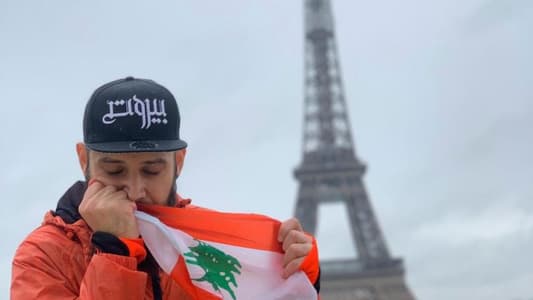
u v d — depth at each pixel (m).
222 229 11.86
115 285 10.02
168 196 11.46
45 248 10.84
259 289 11.72
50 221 11.27
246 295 11.64
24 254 10.80
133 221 10.66
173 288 11.72
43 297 10.36
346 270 191.75
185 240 11.52
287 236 11.90
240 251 11.77
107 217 10.52
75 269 10.80
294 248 11.71
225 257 11.70
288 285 11.64
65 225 11.02
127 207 10.65
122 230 10.54
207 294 11.44
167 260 11.35
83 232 10.96
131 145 10.50
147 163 10.82
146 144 10.55
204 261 11.55
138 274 10.16
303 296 11.66
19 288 10.47
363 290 190.50
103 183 10.86
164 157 10.91
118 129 10.57
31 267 10.62
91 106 10.86
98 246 10.37
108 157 10.67
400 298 188.12
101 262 10.12
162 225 11.30
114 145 10.52
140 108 10.66
